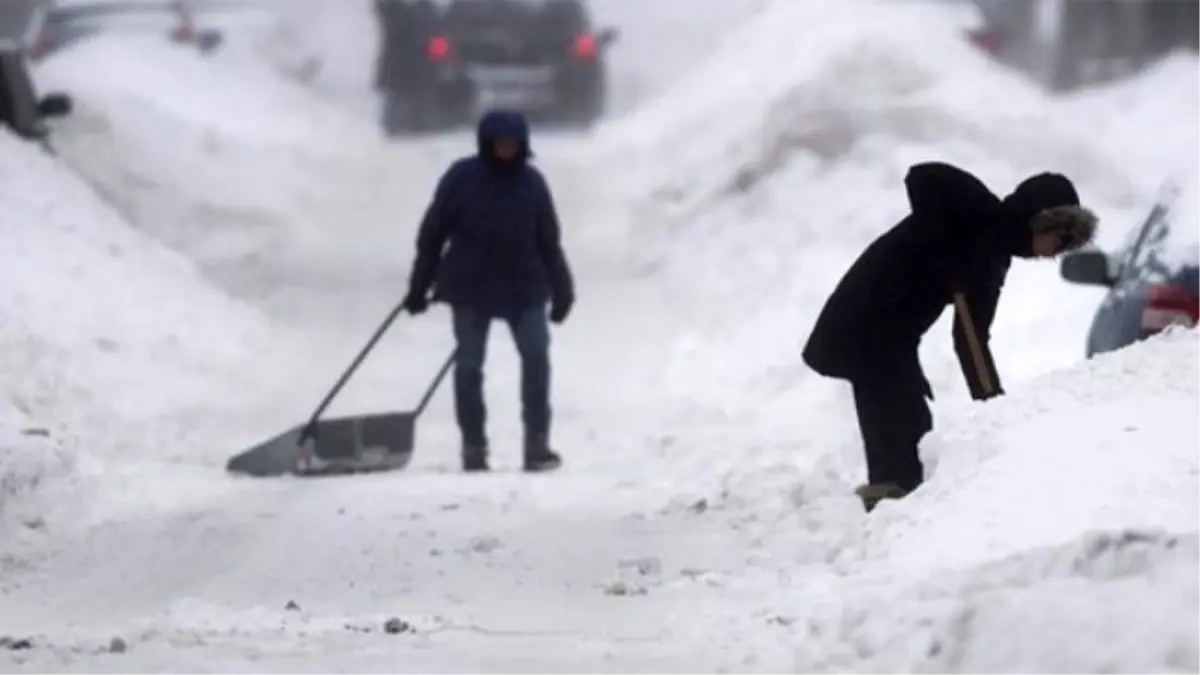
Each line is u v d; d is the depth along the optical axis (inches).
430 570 1074.7
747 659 780.6
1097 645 660.1
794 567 999.6
